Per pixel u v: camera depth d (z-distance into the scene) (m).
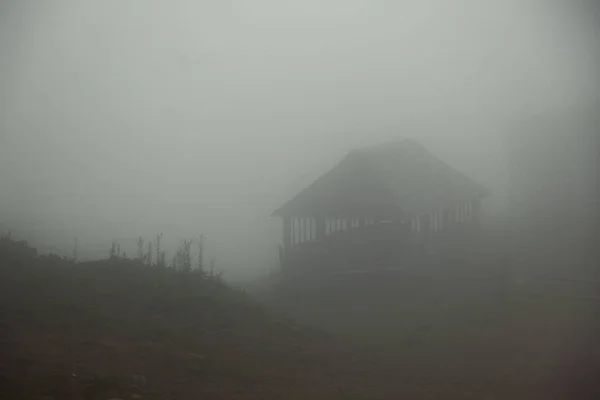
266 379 11.17
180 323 14.15
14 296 14.17
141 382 9.94
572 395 11.03
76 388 9.14
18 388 8.96
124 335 12.72
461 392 11.20
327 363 12.85
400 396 10.79
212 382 10.60
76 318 13.29
